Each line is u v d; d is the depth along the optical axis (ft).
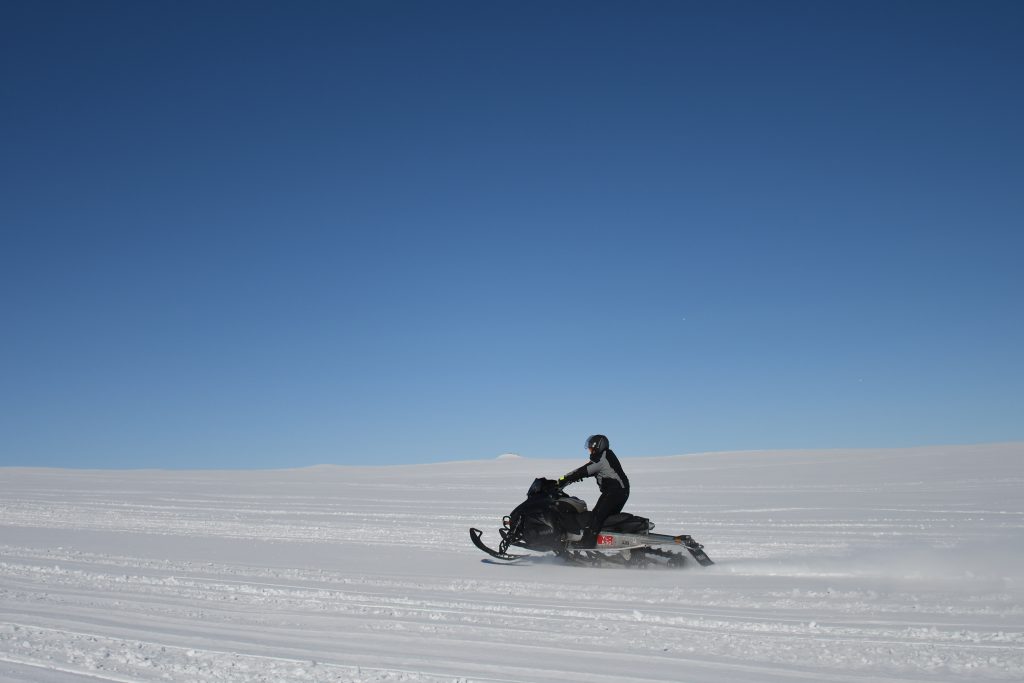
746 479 84.38
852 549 36.73
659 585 27.55
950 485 69.67
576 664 17.47
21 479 101.65
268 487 85.66
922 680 16.19
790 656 18.15
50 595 26.11
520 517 34.19
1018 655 17.84
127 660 17.70
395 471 120.78
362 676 16.46
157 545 39.73
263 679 16.25
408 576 30.14
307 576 30.14
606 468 33.71
